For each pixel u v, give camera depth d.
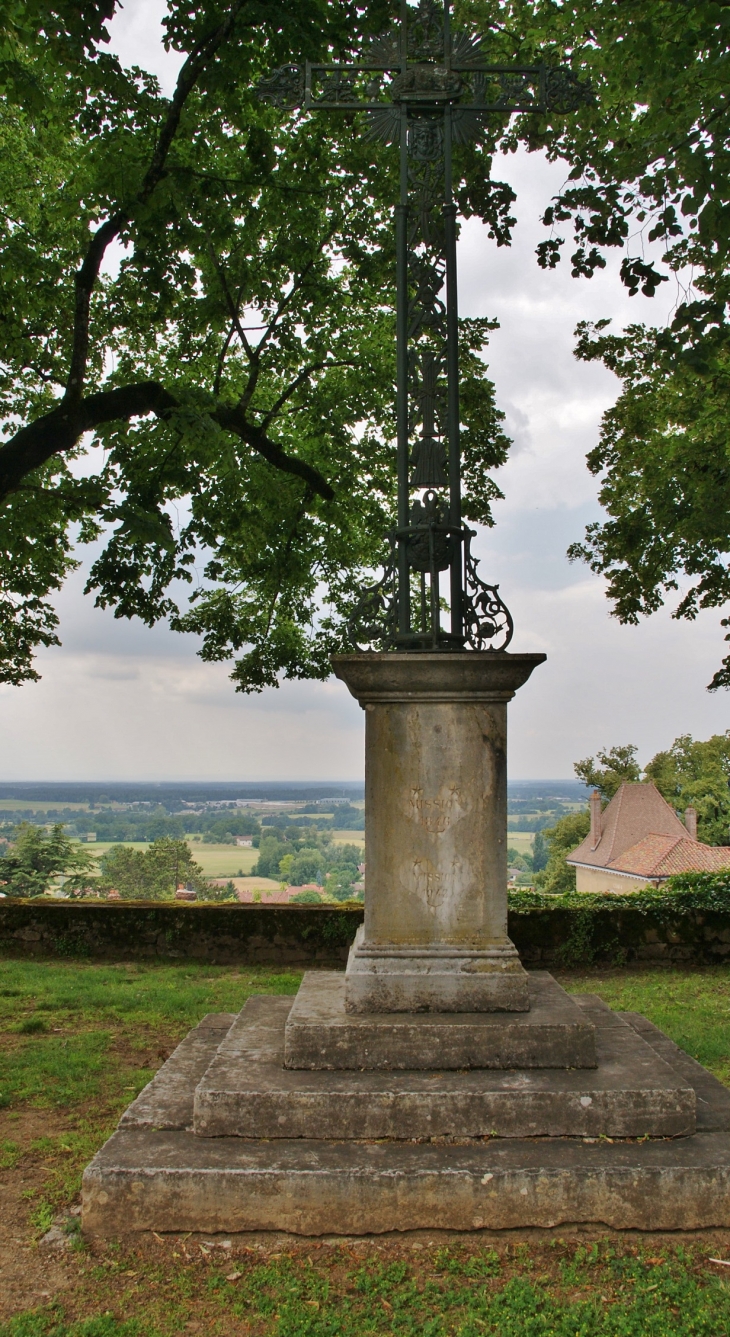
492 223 10.85
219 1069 4.62
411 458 5.57
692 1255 3.81
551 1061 4.61
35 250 11.34
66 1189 4.44
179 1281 3.65
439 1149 4.17
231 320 12.15
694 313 8.19
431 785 5.00
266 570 14.15
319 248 12.37
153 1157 4.09
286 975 10.20
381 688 4.98
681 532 13.41
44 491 10.12
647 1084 4.41
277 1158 4.08
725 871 11.45
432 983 4.84
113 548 11.62
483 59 5.73
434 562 5.16
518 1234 3.94
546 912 10.91
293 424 14.53
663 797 43.81
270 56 9.22
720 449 13.31
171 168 9.72
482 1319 3.41
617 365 14.42
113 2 7.56
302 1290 3.59
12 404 13.43
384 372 13.31
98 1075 6.28
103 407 9.91
